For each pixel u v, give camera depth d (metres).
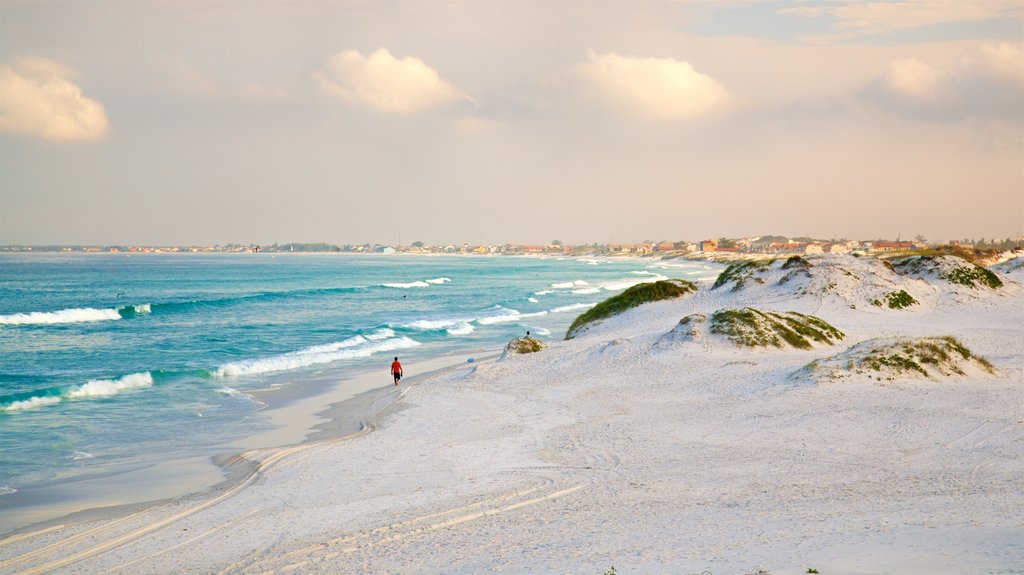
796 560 10.01
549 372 34.62
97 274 182.88
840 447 19.98
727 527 12.86
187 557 14.01
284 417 28.92
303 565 12.93
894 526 12.01
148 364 42.84
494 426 25.02
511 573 11.02
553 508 15.60
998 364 31.22
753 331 36.69
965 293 54.41
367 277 176.38
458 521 15.09
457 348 50.88
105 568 13.66
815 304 50.28
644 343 37.50
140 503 18.28
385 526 15.02
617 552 11.68
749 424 22.95
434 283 148.50
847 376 27.41
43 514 17.44
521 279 167.25
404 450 22.27
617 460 19.89
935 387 26.23
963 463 17.73
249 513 16.73
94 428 26.80
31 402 31.09
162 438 25.36
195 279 160.88
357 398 32.88
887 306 50.00
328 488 18.56
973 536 10.83
